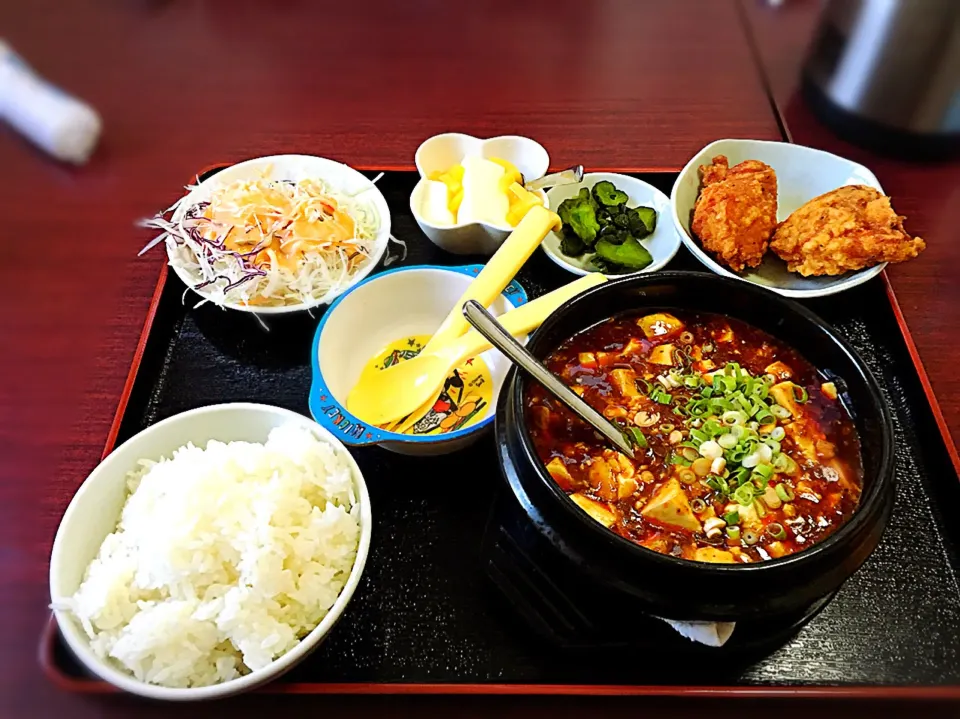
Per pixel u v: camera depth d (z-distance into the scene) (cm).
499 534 34
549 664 32
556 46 63
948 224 50
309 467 33
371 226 48
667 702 31
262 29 66
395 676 31
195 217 46
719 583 25
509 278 40
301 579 31
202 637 30
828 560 26
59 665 32
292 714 31
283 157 50
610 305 34
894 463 28
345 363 41
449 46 64
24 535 36
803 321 33
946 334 44
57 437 40
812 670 31
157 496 33
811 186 49
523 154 51
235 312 45
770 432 32
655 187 50
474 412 39
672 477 30
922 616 33
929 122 53
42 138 55
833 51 55
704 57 62
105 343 44
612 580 27
